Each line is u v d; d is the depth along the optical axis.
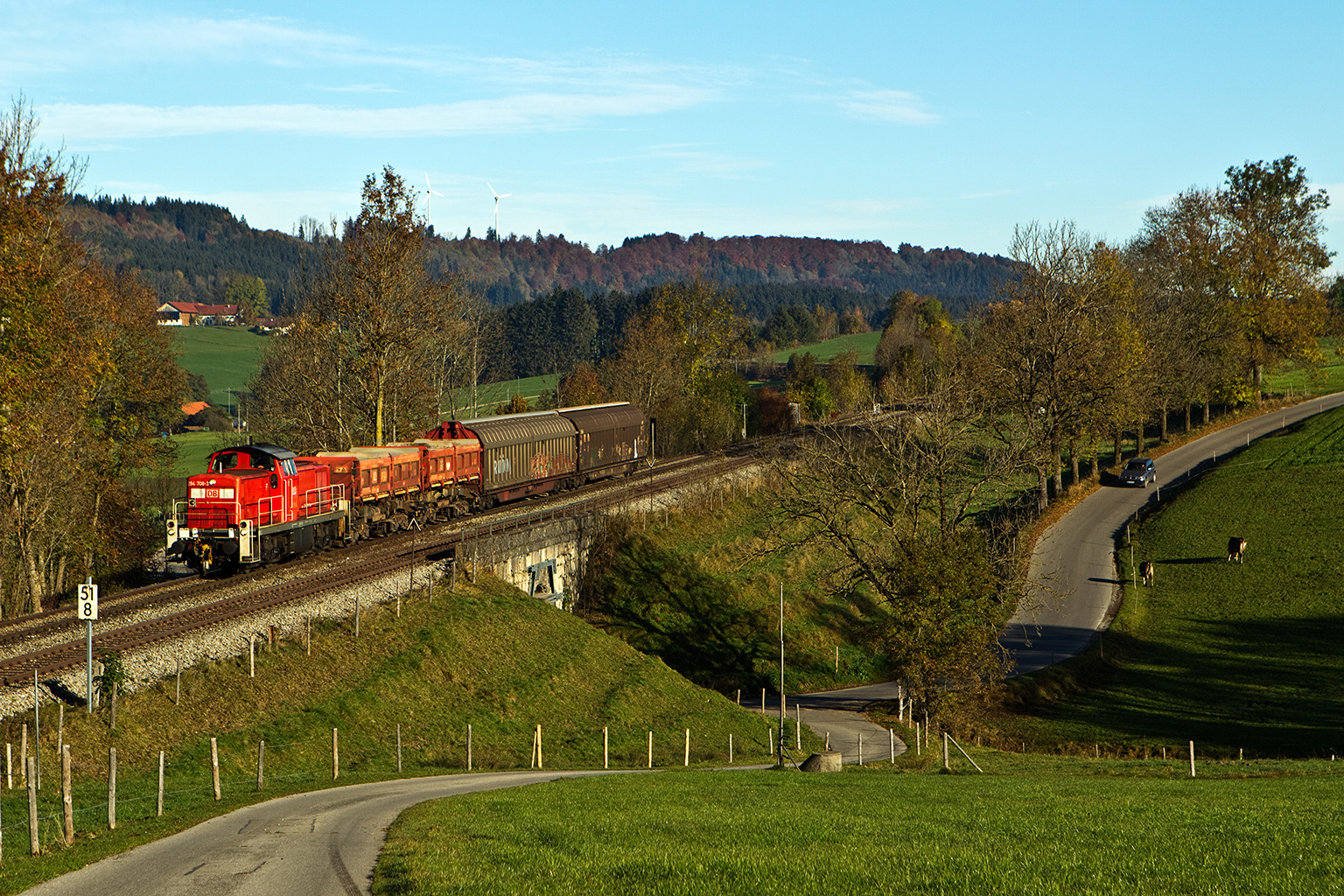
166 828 18.39
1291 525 68.44
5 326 37.34
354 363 60.31
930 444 47.91
